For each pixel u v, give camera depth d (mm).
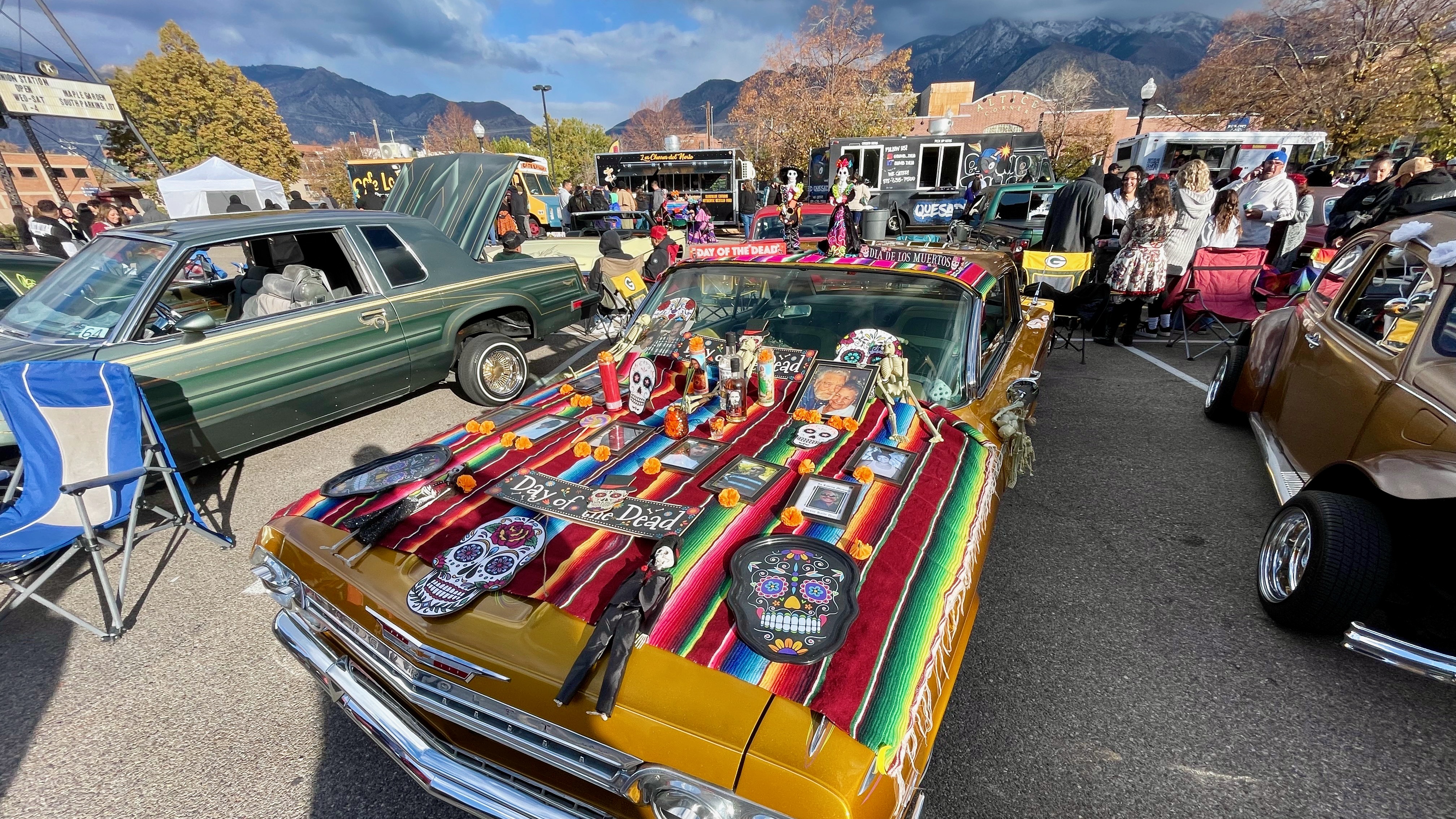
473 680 1358
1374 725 2109
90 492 2775
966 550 1657
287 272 4121
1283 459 3324
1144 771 1962
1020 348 3152
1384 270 2955
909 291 2773
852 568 1478
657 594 1350
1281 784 1913
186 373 3402
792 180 15727
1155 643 2496
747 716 1163
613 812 1303
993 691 2271
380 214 4543
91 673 2447
